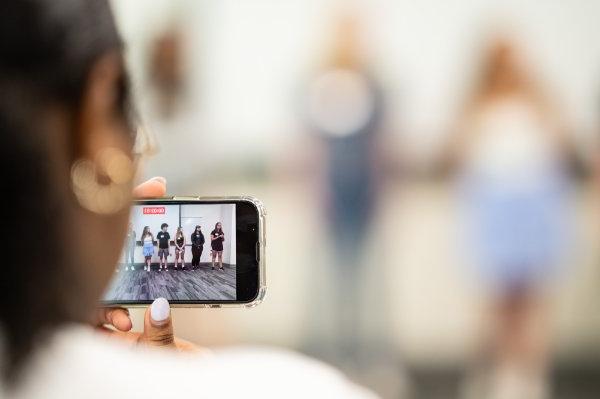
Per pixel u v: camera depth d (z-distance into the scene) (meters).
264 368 0.62
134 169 0.64
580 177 5.30
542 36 9.38
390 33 9.79
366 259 5.12
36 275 0.57
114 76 0.62
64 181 0.59
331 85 5.08
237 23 9.55
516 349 4.23
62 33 0.58
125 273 1.14
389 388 4.36
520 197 4.17
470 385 4.28
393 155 5.30
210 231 1.16
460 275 5.43
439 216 6.31
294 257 6.03
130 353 0.60
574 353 4.46
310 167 5.16
